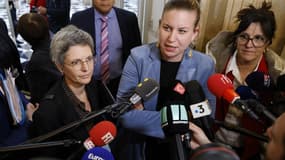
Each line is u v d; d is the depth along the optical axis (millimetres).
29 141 845
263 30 1130
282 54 1596
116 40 2119
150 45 1083
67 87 1094
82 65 1059
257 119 842
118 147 1087
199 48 1949
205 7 1870
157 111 993
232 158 390
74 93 1118
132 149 1085
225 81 936
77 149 869
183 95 902
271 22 1138
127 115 959
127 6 4305
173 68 1037
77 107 1101
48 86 1614
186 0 925
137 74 1065
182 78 1035
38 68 1604
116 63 2170
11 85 1510
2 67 1576
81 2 6375
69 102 1062
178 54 992
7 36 1851
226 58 1306
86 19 2047
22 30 1684
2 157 813
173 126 732
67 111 1040
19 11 5199
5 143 1352
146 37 3818
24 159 853
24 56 3705
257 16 1133
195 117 833
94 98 1222
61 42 1038
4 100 1379
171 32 924
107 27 2080
